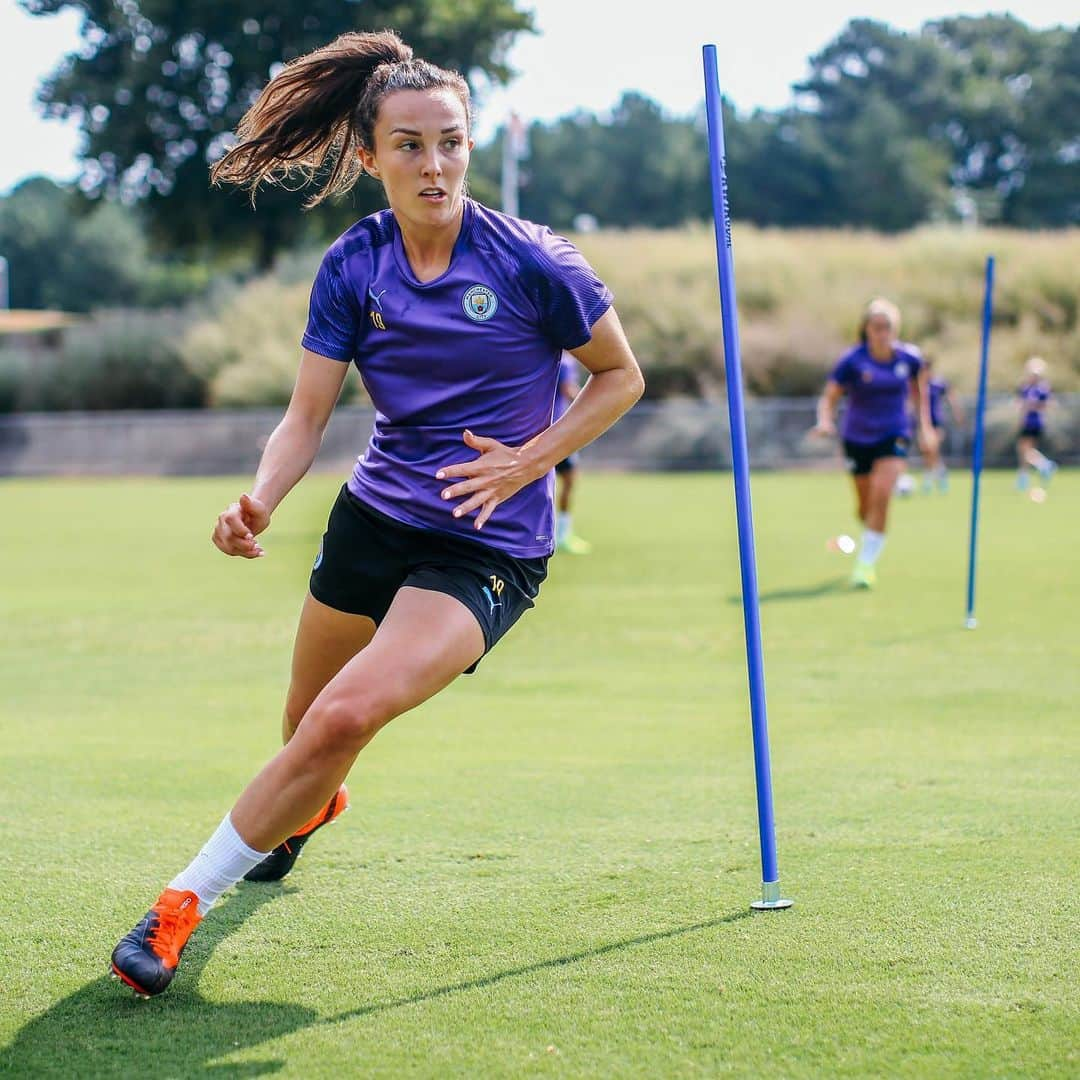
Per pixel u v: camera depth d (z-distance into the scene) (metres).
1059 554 13.61
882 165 83.62
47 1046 3.12
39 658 8.62
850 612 10.02
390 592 3.74
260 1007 3.32
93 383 37.81
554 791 5.32
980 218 83.50
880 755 5.85
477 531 3.62
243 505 3.46
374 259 3.62
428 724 6.63
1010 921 3.79
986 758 5.76
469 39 43.50
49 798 5.29
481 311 3.54
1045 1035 3.08
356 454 32.91
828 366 32.25
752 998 3.30
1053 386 30.75
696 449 30.45
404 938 3.77
